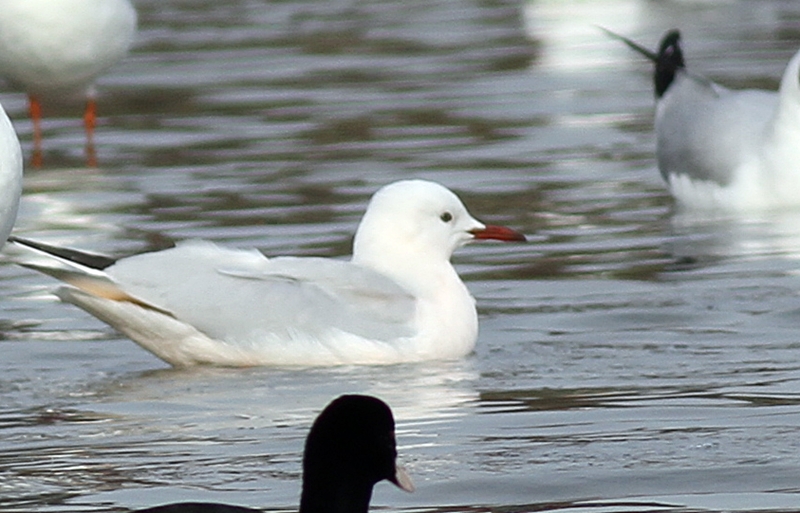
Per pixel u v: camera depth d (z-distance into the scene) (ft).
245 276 41.34
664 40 65.36
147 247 51.90
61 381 39.22
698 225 55.83
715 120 60.23
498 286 47.67
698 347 40.70
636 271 49.01
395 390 37.99
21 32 69.41
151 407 36.63
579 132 70.69
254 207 57.47
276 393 37.93
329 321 40.93
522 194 59.77
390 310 41.32
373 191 59.77
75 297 41.06
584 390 37.24
